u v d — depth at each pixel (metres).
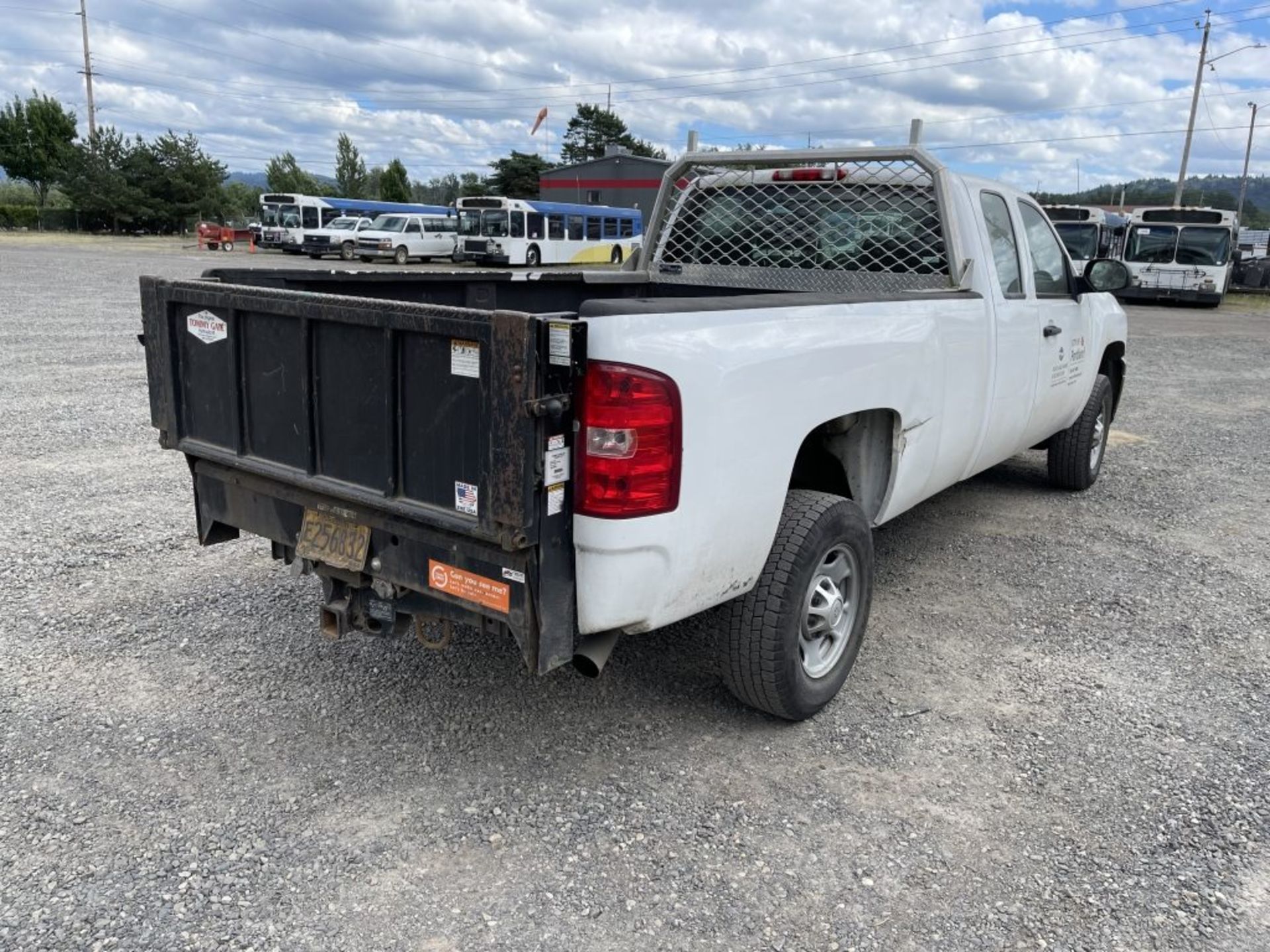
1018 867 2.91
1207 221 28.33
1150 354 16.70
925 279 4.89
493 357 2.64
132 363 11.37
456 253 40.88
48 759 3.31
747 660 3.47
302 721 3.62
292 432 3.27
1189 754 3.56
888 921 2.68
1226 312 27.92
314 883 2.76
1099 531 6.23
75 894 2.68
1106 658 4.36
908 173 4.86
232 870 2.80
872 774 3.39
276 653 4.16
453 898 2.72
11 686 3.79
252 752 3.40
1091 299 6.52
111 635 4.27
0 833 2.92
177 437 3.67
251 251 46.06
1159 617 4.84
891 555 5.68
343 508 3.21
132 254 38.41
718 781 3.32
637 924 2.64
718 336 3.02
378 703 3.78
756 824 3.09
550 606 2.83
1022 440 5.77
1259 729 3.75
